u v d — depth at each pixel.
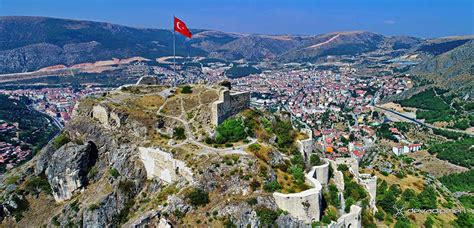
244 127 138.75
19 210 130.75
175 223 102.44
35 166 144.25
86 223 117.25
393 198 149.88
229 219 101.44
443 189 194.50
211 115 139.75
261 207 103.69
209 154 118.69
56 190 133.00
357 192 135.75
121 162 128.88
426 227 144.62
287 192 109.88
